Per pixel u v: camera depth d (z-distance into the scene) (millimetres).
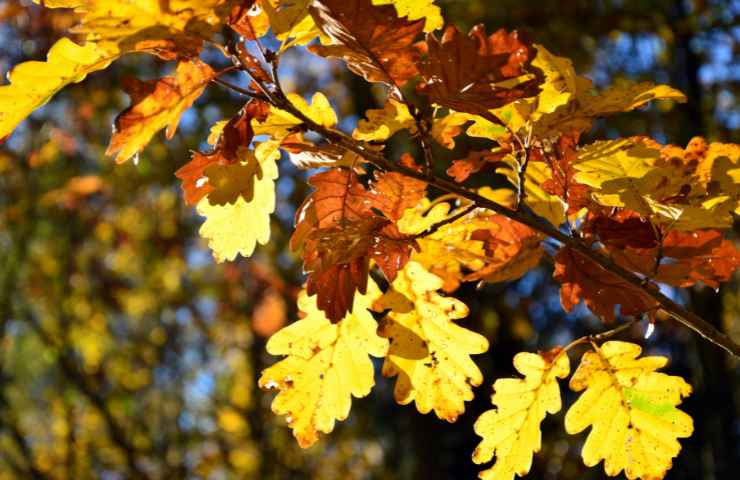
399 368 1233
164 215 4977
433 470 3691
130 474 4547
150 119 1081
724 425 3051
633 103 1157
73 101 4352
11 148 4652
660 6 3486
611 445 1223
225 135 1125
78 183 4492
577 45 3607
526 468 1229
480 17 3572
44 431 5441
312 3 1074
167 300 5059
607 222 1189
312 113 1172
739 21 3375
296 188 4219
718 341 1133
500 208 1145
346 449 4965
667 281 1199
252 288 4441
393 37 1087
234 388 5223
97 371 4816
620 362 1220
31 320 4711
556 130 1159
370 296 1236
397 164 1120
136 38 1043
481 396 3828
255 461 4922
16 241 4688
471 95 1110
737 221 2846
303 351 1236
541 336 4188
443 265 1266
